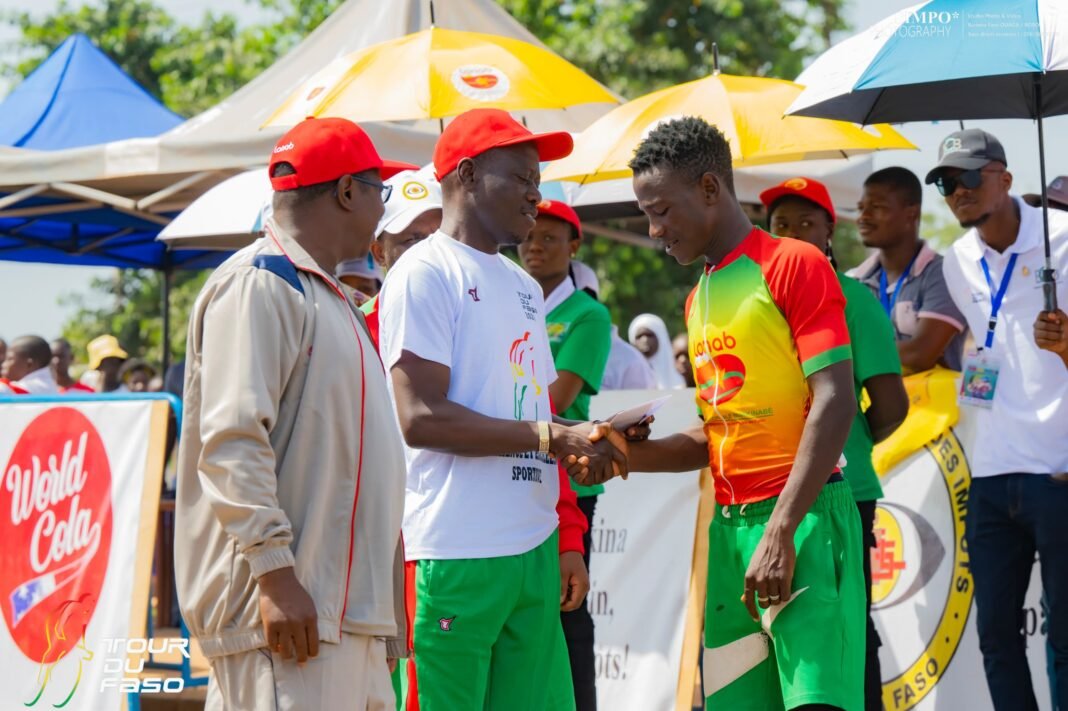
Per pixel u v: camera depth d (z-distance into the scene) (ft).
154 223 31.94
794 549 11.76
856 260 64.13
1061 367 15.39
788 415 12.08
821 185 15.46
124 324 71.51
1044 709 16.75
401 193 14.30
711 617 12.91
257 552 9.49
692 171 12.16
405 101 16.81
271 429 9.84
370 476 10.38
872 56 13.76
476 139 12.03
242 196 20.92
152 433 17.92
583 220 26.05
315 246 10.52
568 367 16.21
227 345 9.73
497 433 11.57
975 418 17.46
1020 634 15.99
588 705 16.15
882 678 17.53
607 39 57.47
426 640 11.74
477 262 12.08
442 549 11.71
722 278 12.27
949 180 15.80
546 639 12.21
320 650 9.89
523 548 11.93
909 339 17.63
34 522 18.30
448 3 26.09
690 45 60.80
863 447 14.96
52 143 31.27
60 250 33.47
